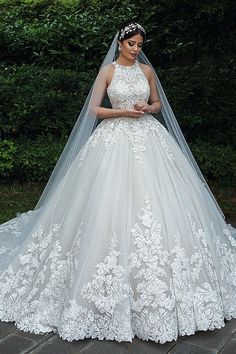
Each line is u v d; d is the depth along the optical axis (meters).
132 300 2.77
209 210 3.28
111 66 3.34
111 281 2.75
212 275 2.97
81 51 7.34
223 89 6.30
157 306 2.71
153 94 3.47
